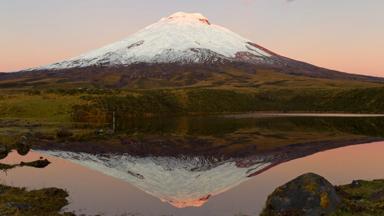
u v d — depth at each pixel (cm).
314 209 2652
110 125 10662
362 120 12406
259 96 19662
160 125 10988
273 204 2781
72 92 14975
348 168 4866
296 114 15675
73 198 3459
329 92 19425
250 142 7612
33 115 11531
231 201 3366
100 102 13400
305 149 6638
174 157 6066
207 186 4012
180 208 3169
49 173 4631
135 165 5366
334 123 11481
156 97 16375
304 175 2847
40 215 2833
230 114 15925
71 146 7038
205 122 12019
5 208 2848
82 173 4681
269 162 5444
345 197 3023
